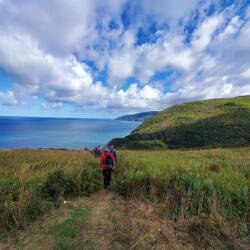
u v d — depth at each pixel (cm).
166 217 512
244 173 887
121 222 487
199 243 409
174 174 785
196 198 577
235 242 403
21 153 1645
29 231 443
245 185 648
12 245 396
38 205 538
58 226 465
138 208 571
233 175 787
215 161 1258
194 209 532
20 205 498
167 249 386
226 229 434
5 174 774
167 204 583
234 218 485
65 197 654
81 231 446
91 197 675
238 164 1139
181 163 1072
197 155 1870
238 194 567
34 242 405
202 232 439
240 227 453
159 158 1416
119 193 703
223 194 580
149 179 744
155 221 495
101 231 446
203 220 482
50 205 565
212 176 768
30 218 493
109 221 492
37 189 622
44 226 464
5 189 594
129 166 1026
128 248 388
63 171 816
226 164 1138
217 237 424
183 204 546
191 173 777
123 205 597
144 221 492
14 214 478
